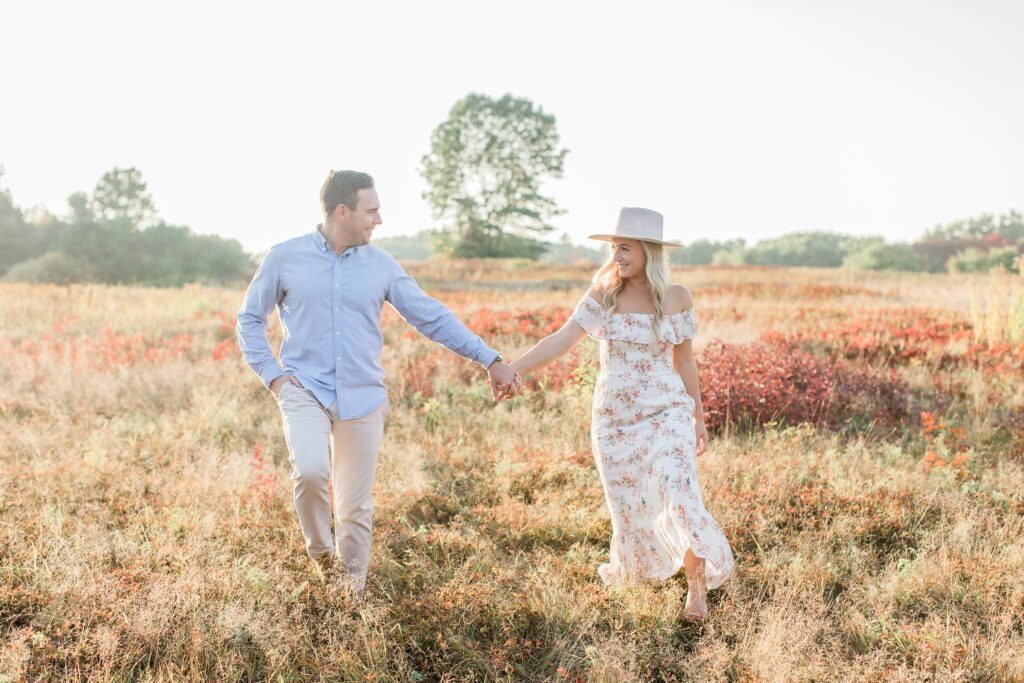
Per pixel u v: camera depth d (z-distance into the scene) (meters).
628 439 3.55
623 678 2.80
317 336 3.42
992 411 6.96
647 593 3.40
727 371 6.93
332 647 2.94
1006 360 8.66
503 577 3.50
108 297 16.66
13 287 17.73
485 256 68.75
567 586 3.54
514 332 10.50
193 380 7.77
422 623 3.15
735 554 3.92
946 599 3.45
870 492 4.66
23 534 3.80
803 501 4.52
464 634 3.12
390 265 3.62
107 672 2.71
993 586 3.49
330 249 3.45
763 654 2.92
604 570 3.70
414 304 3.67
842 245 89.81
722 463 5.07
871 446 5.95
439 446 5.69
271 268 3.46
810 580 3.59
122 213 70.12
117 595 3.25
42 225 64.25
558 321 11.24
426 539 4.03
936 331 11.05
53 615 3.04
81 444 5.46
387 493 4.66
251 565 3.62
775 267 40.31
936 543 4.00
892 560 3.92
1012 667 2.87
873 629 3.21
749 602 3.37
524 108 68.12
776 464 5.09
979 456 5.54
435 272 37.62
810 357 8.10
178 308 14.96
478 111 68.12
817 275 33.50
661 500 3.38
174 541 3.81
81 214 65.56
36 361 8.55
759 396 6.51
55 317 13.45
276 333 10.94
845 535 4.12
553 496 4.60
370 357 3.49
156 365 8.35
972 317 11.84
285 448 5.71
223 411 6.28
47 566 3.45
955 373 8.46
